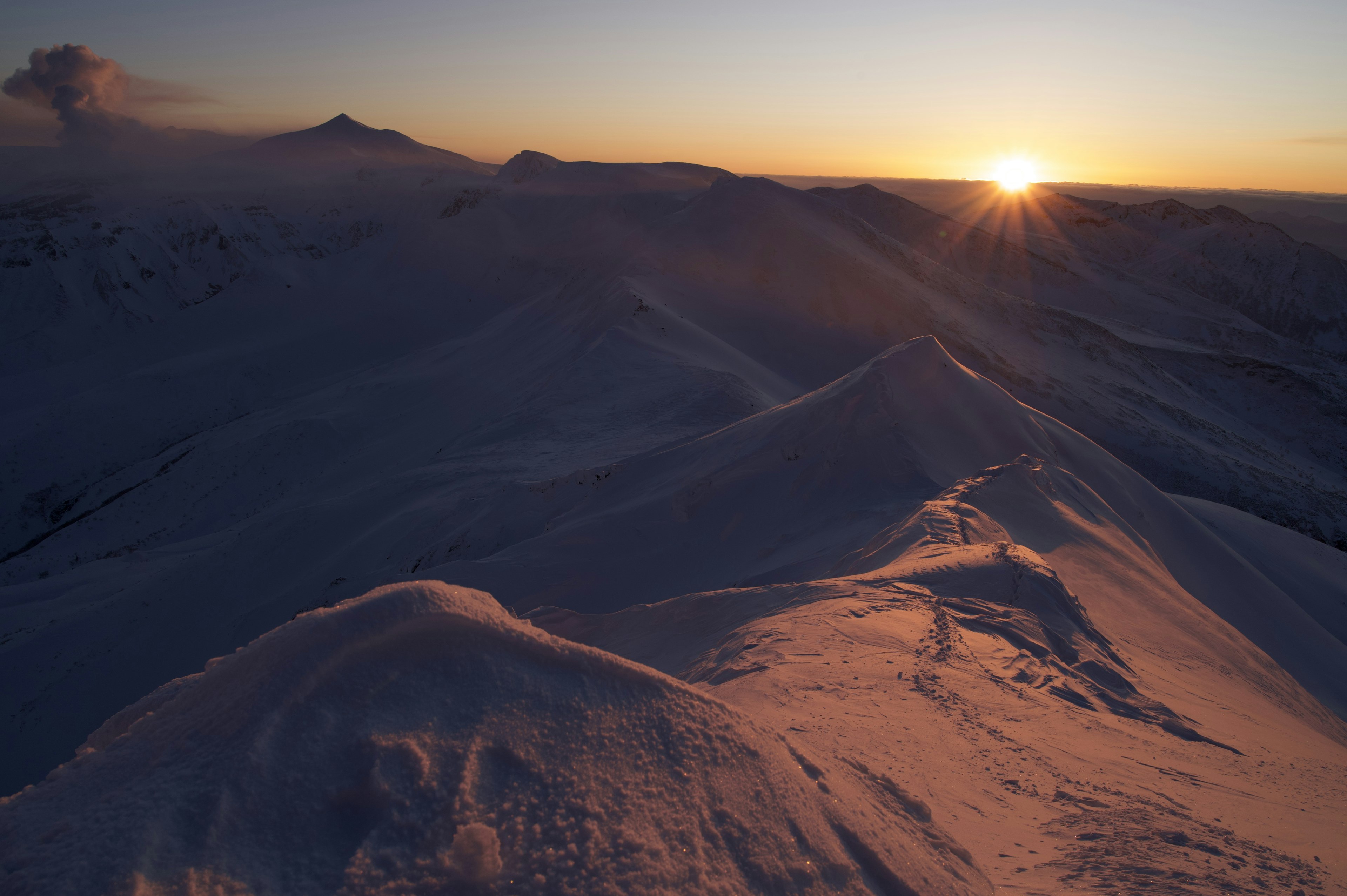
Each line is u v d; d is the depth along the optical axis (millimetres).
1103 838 4137
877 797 3492
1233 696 11031
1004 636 9555
